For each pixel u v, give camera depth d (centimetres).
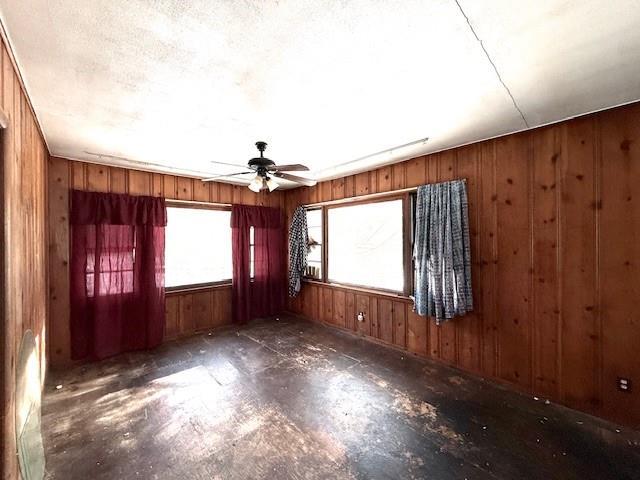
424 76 171
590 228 226
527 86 183
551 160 243
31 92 181
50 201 312
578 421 221
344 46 144
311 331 431
